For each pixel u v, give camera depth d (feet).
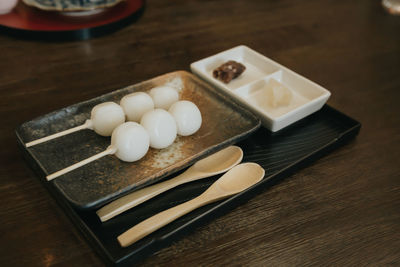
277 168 1.37
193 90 1.60
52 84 1.73
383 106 1.72
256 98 1.68
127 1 2.35
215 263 1.15
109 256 1.09
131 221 1.20
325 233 1.24
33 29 1.97
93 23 2.08
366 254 1.20
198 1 2.50
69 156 1.34
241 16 2.35
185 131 1.40
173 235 1.16
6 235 1.18
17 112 1.57
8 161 1.37
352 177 1.41
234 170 1.33
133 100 1.41
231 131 1.45
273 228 1.24
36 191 1.29
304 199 1.33
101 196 1.21
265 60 1.78
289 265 1.16
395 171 1.44
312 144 1.47
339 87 1.82
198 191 1.29
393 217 1.30
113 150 1.28
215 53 2.01
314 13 2.45
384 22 2.40
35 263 1.13
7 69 1.79
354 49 2.10
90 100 1.48
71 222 1.23
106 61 1.89
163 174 1.24
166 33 2.13
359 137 1.56
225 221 1.25
